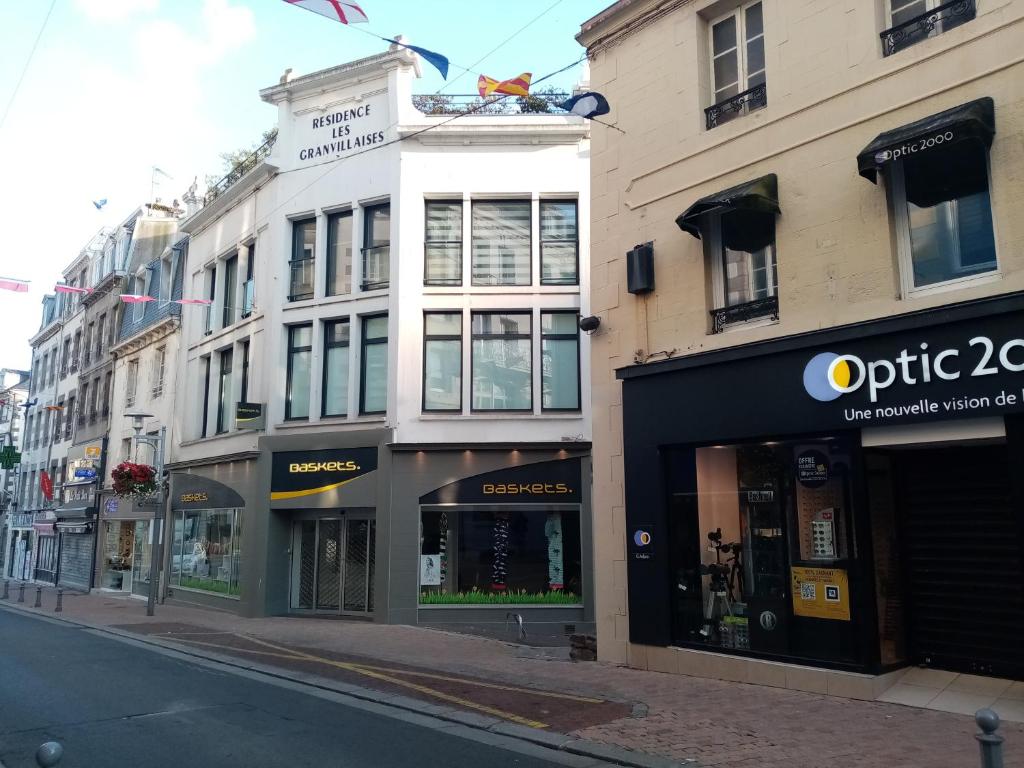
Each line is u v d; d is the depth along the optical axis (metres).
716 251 10.73
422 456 17.33
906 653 8.95
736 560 10.01
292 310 19.62
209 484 21.94
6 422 49.75
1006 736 6.82
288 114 20.42
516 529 17.17
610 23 12.32
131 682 10.56
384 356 18.41
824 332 9.03
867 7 9.18
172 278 26.59
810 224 9.45
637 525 11.03
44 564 37.62
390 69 18.75
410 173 18.34
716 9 11.09
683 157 11.08
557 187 18.14
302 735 7.69
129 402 29.34
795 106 9.75
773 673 9.23
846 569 8.79
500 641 14.48
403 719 8.45
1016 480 7.49
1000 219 7.82
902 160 8.69
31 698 9.45
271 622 17.67
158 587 24.47
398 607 16.83
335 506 18.19
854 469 8.80
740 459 10.09
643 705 8.60
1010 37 7.92
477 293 17.86
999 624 8.27
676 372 10.77
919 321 8.21
